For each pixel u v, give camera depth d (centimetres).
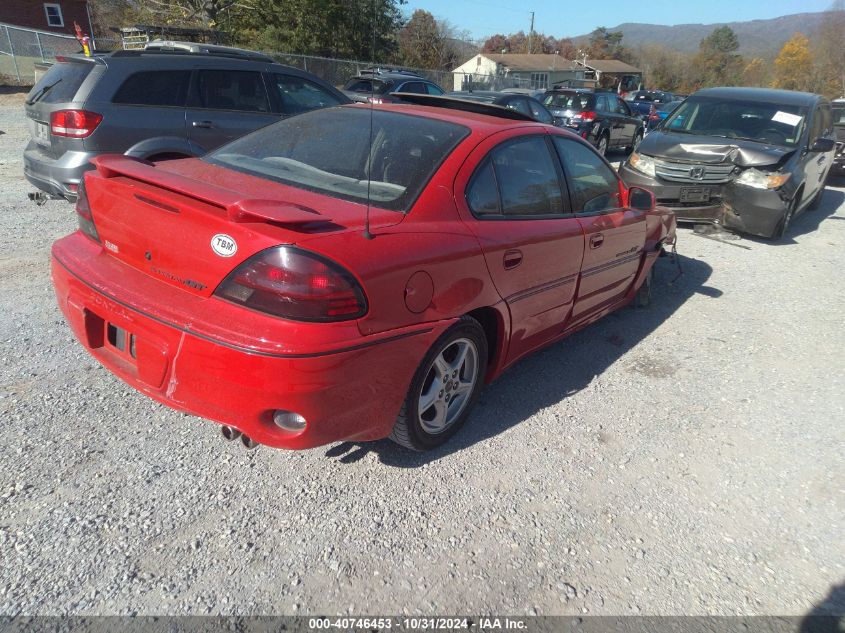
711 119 844
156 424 308
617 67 8231
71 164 568
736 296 588
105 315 256
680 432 348
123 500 255
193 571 224
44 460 274
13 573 216
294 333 219
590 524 269
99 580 217
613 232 407
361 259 232
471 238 284
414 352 257
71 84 575
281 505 262
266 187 275
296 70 738
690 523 276
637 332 490
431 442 299
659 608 228
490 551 247
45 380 337
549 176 358
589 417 355
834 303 585
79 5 3403
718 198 757
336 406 234
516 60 7119
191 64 632
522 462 307
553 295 359
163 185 242
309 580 226
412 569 235
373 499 270
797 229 888
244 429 233
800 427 363
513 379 394
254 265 222
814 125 848
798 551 264
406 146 304
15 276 475
